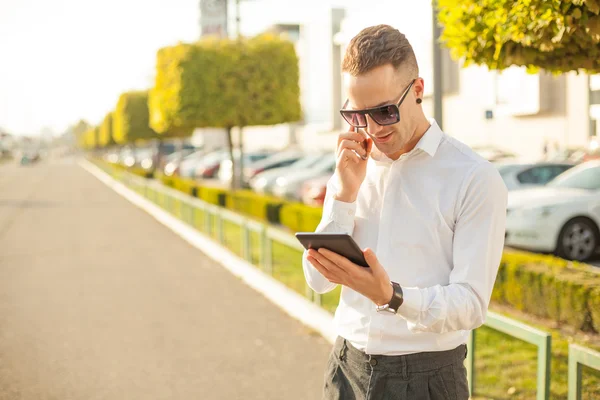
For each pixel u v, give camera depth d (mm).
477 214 1782
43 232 14180
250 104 15852
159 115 17375
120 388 4625
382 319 1930
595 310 5047
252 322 6363
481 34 3549
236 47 15797
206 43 16016
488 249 1773
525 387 4414
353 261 1720
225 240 11656
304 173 17766
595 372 3096
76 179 42594
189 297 7508
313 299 6887
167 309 6938
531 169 10578
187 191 21016
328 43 39250
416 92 1851
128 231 14242
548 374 3281
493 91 24469
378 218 1970
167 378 4828
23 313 6820
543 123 22359
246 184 21391
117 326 6258
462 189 1799
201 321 6426
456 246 1802
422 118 1889
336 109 38781
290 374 4902
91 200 23922
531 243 8438
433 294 1721
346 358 2061
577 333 5289
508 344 5383
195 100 15727
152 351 5469
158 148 40062
